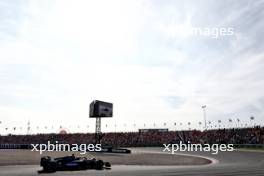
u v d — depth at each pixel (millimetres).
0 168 18250
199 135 59000
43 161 16547
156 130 69812
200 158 28188
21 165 20594
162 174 14086
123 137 64938
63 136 71500
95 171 16234
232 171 15148
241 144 46625
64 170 16953
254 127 51812
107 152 40250
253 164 20406
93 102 49188
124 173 14805
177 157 29547
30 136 75500
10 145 56531
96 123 49469
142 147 57688
